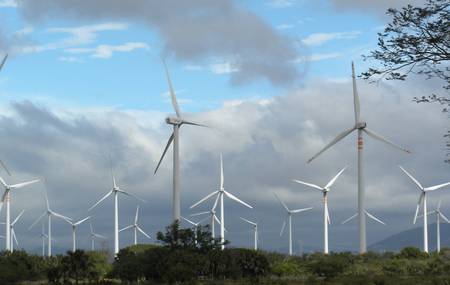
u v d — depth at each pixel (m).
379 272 128.62
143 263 105.81
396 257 146.00
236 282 105.00
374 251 151.12
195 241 116.00
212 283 100.38
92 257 126.12
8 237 162.12
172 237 114.62
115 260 112.12
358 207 138.38
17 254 125.75
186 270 103.00
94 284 100.44
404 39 44.53
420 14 44.16
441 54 45.03
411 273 128.25
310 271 125.44
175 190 125.62
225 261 113.44
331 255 143.88
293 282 107.00
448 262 138.62
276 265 127.19
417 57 45.09
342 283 102.06
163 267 104.50
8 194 163.12
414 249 148.25
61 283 103.81
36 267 120.25
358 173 138.12
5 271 109.88
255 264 119.06
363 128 138.00
